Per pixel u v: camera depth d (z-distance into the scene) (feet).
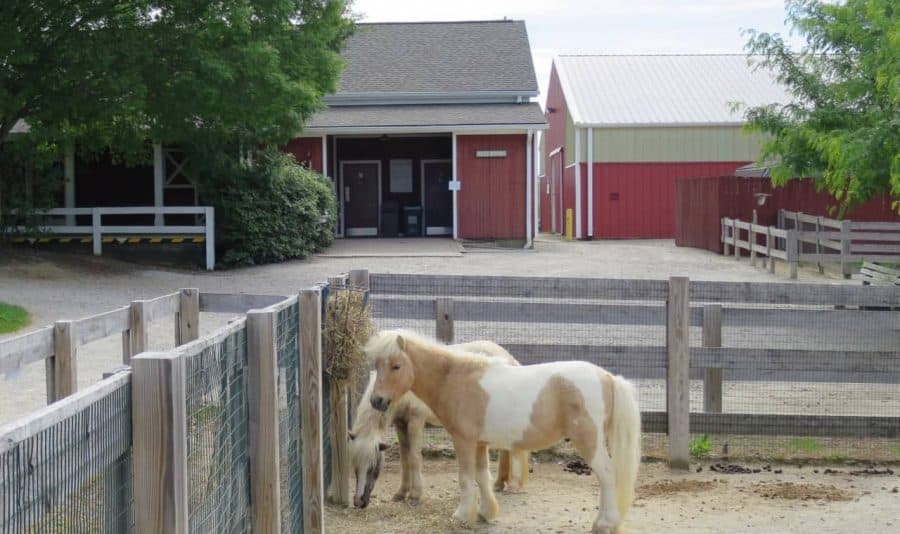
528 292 27.84
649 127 105.50
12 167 67.26
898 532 20.65
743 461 27.30
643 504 22.98
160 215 71.20
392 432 27.68
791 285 27.61
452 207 94.27
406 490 22.77
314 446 18.71
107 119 59.62
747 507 22.71
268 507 14.38
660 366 27.27
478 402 20.16
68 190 77.51
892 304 27.48
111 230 69.26
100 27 58.03
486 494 21.03
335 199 82.84
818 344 35.06
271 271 67.05
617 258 76.43
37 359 18.47
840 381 27.37
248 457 14.33
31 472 7.34
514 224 87.30
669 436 26.78
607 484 19.85
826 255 64.59
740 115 105.81
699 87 113.60
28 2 55.77
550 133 131.34
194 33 57.26
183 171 78.59
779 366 27.40
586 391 19.86
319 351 18.71
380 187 94.63
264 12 60.08
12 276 58.75
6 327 43.86
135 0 57.26
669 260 75.10
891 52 44.57
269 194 70.49
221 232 69.67
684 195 90.02
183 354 10.18
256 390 14.34
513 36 102.47
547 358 27.63
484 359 20.57
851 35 54.85
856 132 47.44
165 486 9.66
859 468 26.76
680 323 26.78
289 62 63.77
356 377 23.03
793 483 25.03
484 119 86.12
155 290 57.41
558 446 27.53
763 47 65.05
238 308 25.11
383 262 71.46
